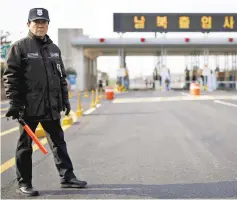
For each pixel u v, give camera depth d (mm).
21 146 7395
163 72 74688
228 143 13023
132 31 68250
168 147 12484
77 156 11328
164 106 29984
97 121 20828
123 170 9438
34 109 7141
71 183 7871
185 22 67875
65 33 67125
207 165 9844
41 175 9133
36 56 7121
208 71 72812
